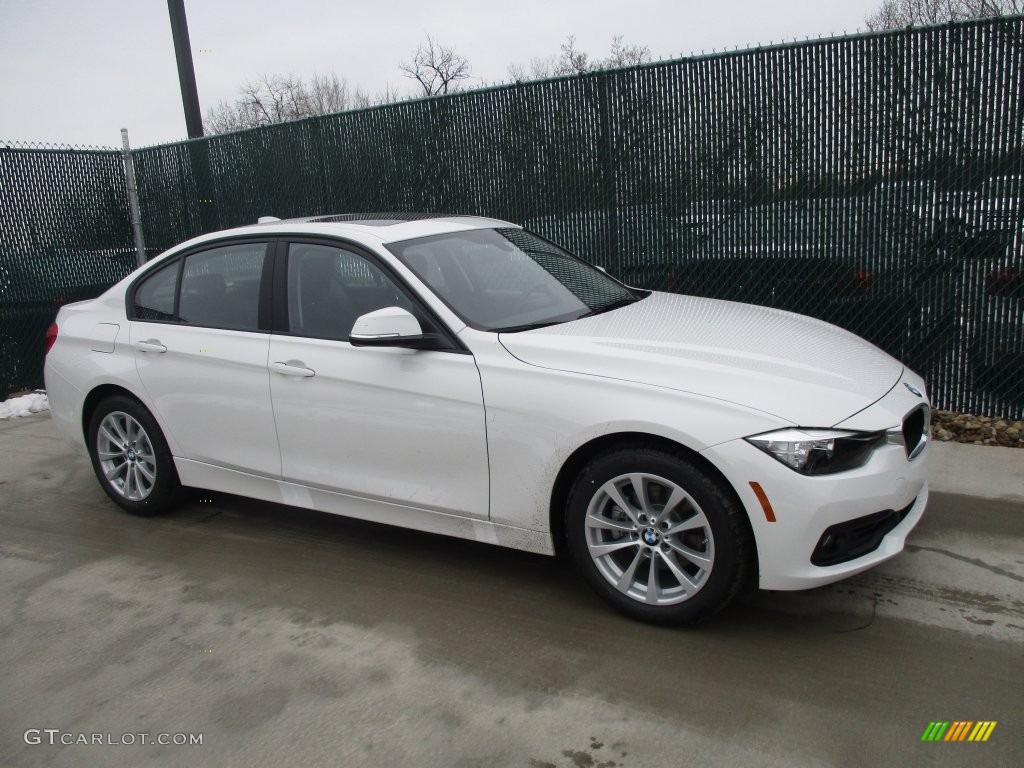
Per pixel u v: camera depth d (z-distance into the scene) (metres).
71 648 3.54
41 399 8.26
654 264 6.51
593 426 3.28
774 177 5.95
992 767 2.51
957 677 2.96
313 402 4.03
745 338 3.62
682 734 2.73
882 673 3.00
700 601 3.22
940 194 5.48
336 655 3.35
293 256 4.26
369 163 7.74
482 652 3.30
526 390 3.45
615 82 6.35
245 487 4.49
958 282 5.55
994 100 5.22
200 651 3.45
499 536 3.68
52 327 5.25
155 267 4.84
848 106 5.62
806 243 5.95
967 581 3.64
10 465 6.31
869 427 3.09
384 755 2.72
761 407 3.06
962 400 5.71
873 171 5.64
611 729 2.78
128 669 3.35
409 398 3.73
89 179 8.98
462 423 3.61
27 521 5.12
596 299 4.32
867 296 5.82
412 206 7.61
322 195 8.12
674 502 3.21
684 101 6.13
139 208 9.34
